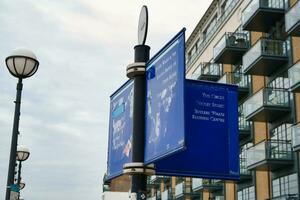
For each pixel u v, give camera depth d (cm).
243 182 3578
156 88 777
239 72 3797
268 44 3069
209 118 875
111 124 969
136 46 857
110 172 925
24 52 1080
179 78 702
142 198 771
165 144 715
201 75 4291
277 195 3020
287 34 2792
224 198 3950
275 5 3152
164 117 732
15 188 1055
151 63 811
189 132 855
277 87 3162
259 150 2967
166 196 5403
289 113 2977
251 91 3544
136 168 781
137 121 810
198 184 4222
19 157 1828
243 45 3684
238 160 873
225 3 4400
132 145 804
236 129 887
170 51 745
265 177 3192
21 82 1103
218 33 4356
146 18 856
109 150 954
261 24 3288
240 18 3841
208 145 863
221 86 897
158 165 833
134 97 828
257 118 3162
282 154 2897
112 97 987
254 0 3198
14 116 1082
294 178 2827
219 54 3784
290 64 2991
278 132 3103
